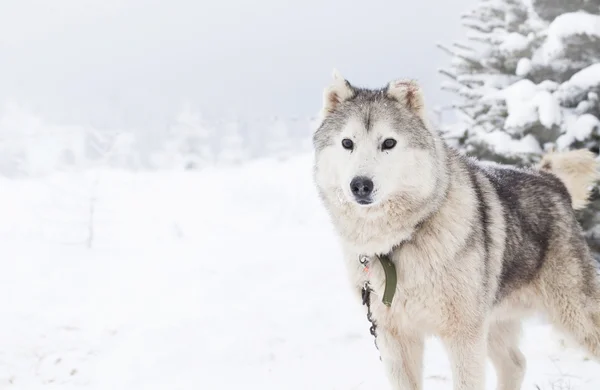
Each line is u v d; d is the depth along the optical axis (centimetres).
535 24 775
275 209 1109
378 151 380
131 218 1066
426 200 382
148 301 676
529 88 720
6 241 888
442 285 385
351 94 423
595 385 484
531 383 502
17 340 573
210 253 852
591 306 458
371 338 609
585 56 726
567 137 684
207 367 539
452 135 804
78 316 632
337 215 405
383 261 390
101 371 530
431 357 569
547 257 459
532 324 654
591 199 679
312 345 591
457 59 854
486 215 417
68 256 828
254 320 634
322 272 769
